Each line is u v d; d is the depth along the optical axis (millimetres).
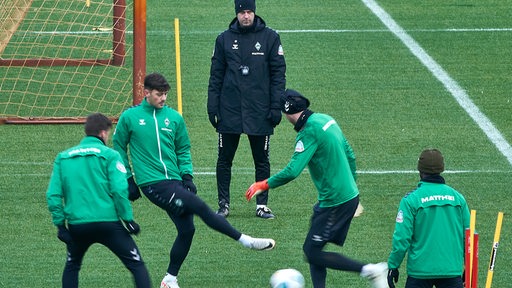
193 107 55406
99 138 31500
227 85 40688
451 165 47625
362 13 72500
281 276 30375
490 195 44062
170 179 34375
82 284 35438
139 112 34594
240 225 40906
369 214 42000
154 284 35500
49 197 30766
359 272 32625
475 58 63406
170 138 34656
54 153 48844
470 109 55219
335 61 62781
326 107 55344
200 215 33719
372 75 60469
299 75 60219
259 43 40531
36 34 65812
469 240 30438
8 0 64875
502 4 74625
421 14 72250
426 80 59719
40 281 35594
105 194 30922
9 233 39938
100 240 31078
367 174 46438
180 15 71375
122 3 60562
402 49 65000
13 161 47656
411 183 45438
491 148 49844
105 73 60375
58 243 39125
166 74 59969
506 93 57688
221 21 70188
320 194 33156
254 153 41562
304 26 69438
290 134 51938
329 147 32438
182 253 34250
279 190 45000
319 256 32906
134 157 34625
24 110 54656
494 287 35375
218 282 35781
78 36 66062
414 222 30234
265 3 74438
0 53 61438
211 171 46969
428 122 53375
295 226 40938
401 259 30344
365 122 53281
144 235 39938
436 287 30938
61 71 60281
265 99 40812
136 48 51219
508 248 38719
